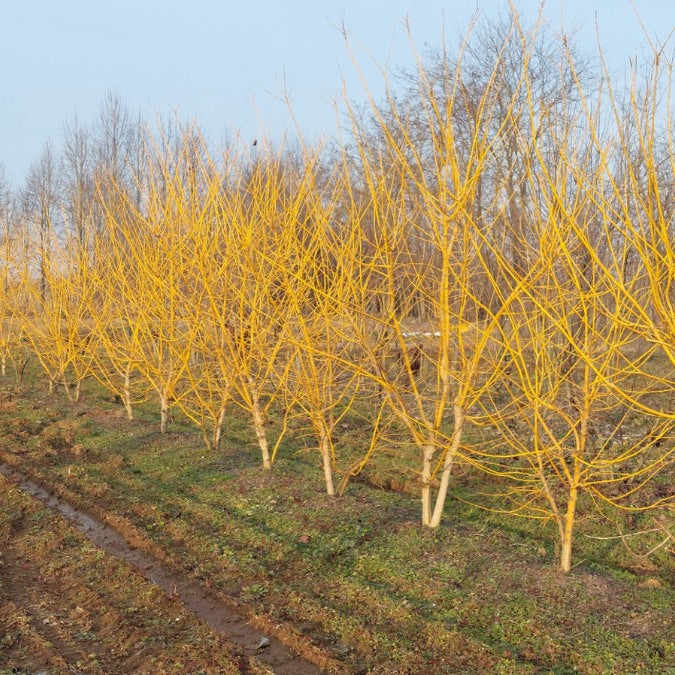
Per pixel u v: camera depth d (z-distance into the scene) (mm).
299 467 6840
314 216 5793
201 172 6789
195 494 6305
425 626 4000
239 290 6578
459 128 5449
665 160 4609
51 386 10883
